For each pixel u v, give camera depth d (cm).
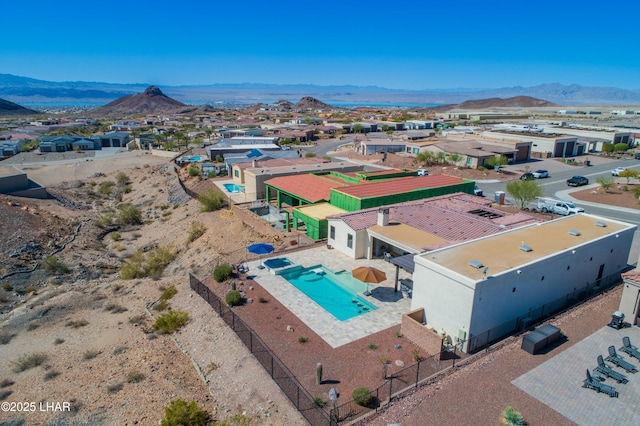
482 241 2708
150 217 6134
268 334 2408
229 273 3172
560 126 13262
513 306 2288
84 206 6819
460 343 2167
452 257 2425
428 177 5159
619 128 12662
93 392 2164
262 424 1791
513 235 2831
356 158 9556
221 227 4684
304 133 13138
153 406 2030
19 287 3803
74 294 3491
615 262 2980
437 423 1609
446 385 1822
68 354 2547
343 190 4356
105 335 2745
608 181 5975
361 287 2997
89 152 11725
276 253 3622
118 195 7531
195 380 2200
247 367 2156
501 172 7481
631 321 2255
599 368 1864
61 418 1981
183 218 5528
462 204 4038
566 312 2427
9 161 10156
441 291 2248
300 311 2666
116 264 4528
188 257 4291
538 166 8088
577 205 5309
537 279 2373
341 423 1703
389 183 4750
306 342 2320
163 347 2514
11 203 5559
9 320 3081
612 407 1664
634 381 1811
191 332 2591
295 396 1903
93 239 5203
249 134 13138
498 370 1905
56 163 9919
